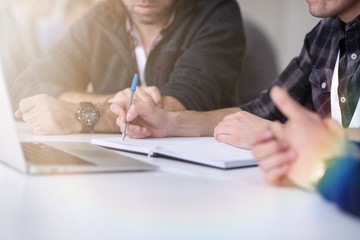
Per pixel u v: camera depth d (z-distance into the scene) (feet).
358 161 1.81
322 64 5.07
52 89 6.24
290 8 7.27
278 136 2.17
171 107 6.05
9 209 1.75
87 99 5.93
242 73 7.64
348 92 4.64
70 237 1.45
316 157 1.99
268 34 7.50
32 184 2.16
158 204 1.86
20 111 4.76
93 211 1.74
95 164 2.53
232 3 7.49
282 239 1.47
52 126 4.31
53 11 8.80
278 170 2.13
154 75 7.46
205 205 1.86
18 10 8.75
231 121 3.63
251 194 2.06
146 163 2.70
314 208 1.84
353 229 1.58
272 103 5.39
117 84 7.64
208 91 6.79
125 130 3.68
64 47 7.30
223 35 7.27
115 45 7.60
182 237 1.47
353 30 4.59
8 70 8.12
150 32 7.50
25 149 2.90
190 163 2.83
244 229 1.56
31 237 1.45
